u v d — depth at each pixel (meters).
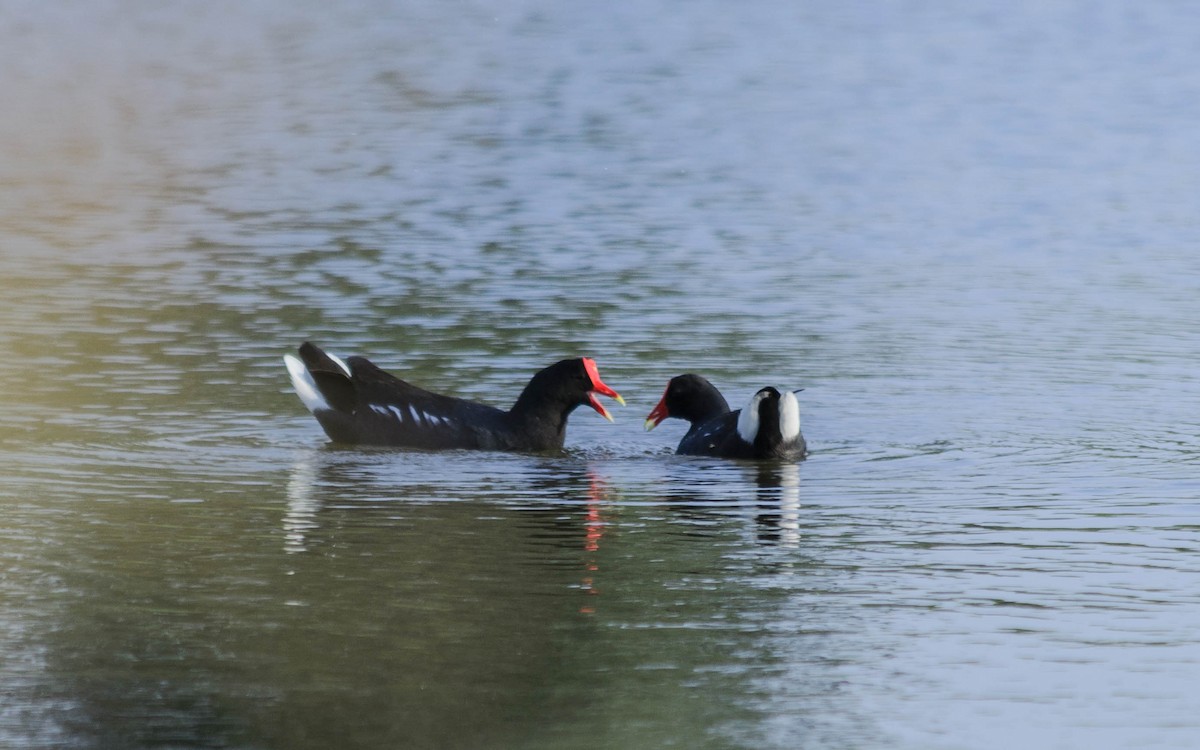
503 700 9.80
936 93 51.53
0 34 67.62
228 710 9.61
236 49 63.59
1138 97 50.00
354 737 9.27
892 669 10.32
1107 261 28.17
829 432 17.25
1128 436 16.97
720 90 52.69
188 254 28.42
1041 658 10.50
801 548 12.95
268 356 20.55
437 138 44.09
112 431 16.78
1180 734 9.38
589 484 15.13
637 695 9.91
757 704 9.77
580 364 16.75
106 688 9.93
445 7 77.38
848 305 24.33
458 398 17.22
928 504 14.35
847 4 76.44
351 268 27.16
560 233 30.84
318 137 44.25
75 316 22.86
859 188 36.12
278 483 14.97
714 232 31.02
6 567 12.21
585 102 50.59
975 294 25.28
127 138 44.00
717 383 19.36
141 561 12.40
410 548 12.86
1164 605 11.48
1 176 37.81
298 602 11.46
